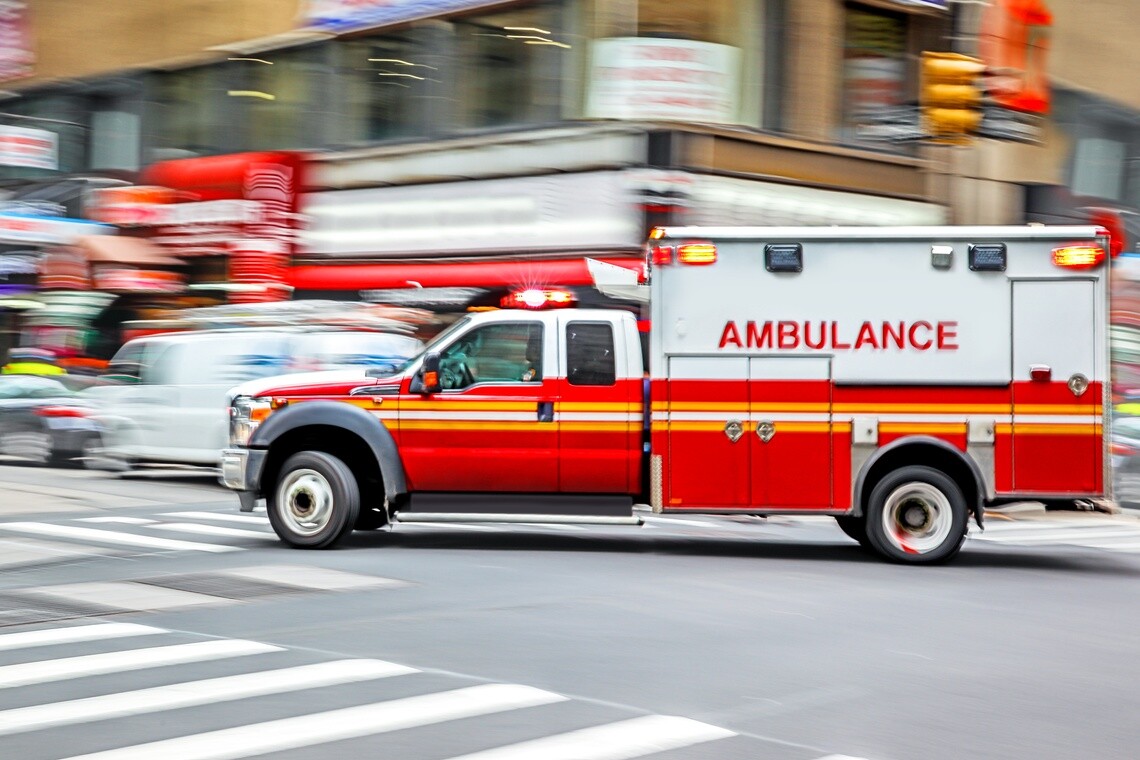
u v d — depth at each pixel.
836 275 12.85
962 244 12.80
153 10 35.25
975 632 9.33
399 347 19.78
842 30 26.50
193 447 19.83
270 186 30.92
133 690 7.02
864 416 12.79
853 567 12.65
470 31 27.88
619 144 25.03
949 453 12.86
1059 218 31.05
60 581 10.80
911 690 7.50
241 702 6.79
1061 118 32.53
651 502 12.85
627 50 24.98
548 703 6.89
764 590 10.90
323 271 30.09
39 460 23.22
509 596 10.23
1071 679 7.93
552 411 12.91
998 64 26.02
